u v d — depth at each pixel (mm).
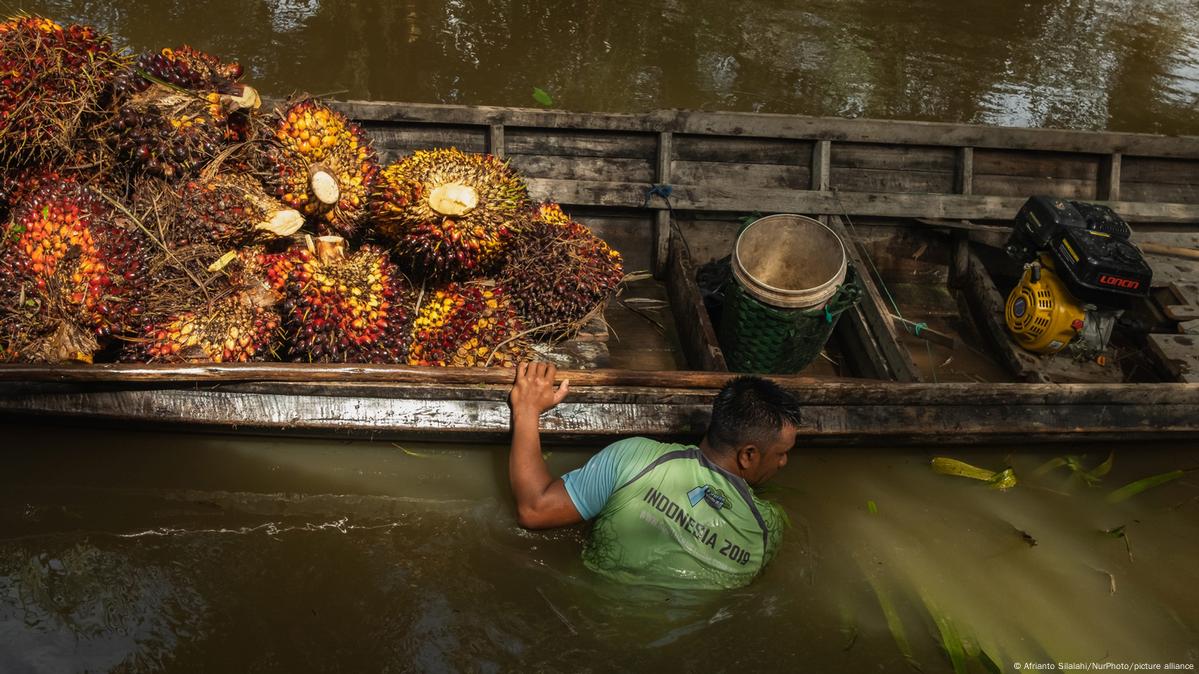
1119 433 3816
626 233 4840
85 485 3311
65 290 3244
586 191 4664
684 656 2689
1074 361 4414
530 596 2865
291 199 3592
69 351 3303
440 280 3777
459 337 3666
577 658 2664
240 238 3514
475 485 3398
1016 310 4445
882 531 3322
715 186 4809
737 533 2832
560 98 6805
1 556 2961
